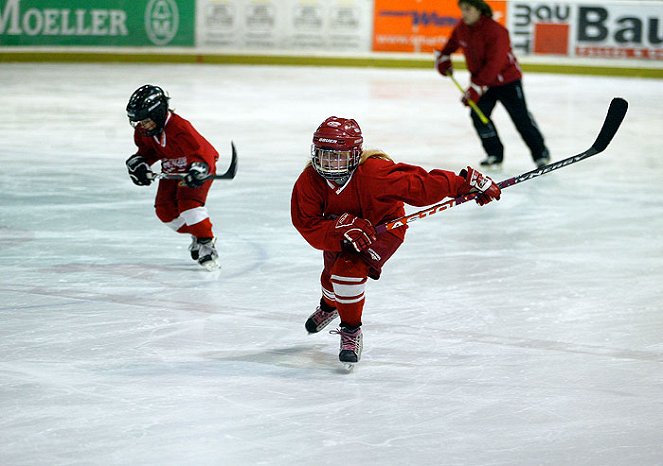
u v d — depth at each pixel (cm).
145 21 3981
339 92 3362
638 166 2177
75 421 782
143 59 3978
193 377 889
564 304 1149
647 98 3456
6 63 3775
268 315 1084
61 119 2552
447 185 878
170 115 1162
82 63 3897
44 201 1648
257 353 960
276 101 3070
